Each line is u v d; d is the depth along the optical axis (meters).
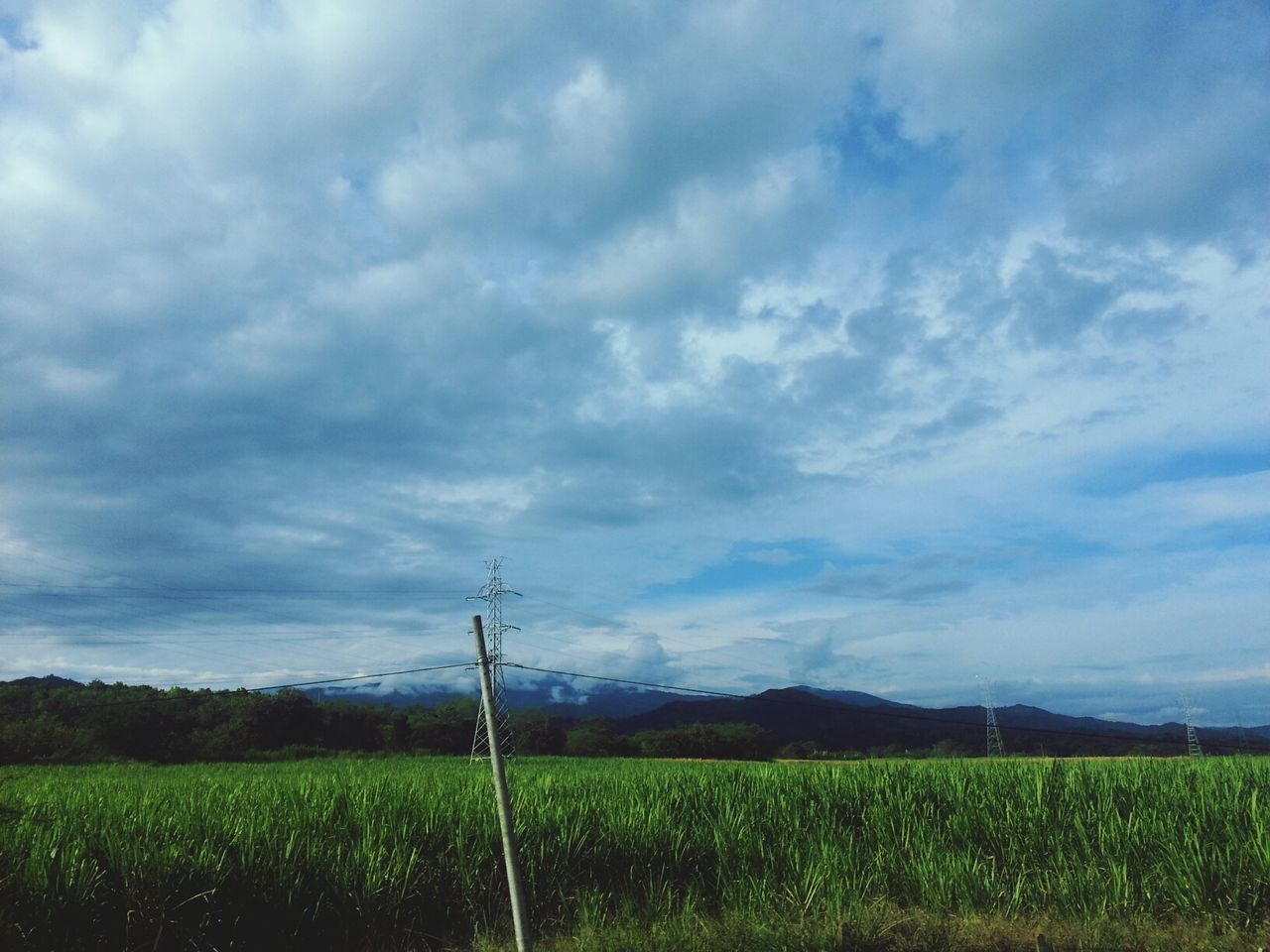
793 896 11.13
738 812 14.02
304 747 70.75
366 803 13.52
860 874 11.98
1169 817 12.68
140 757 57.06
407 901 11.21
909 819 13.66
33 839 10.51
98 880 10.02
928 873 11.52
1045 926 10.01
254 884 10.56
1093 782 15.35
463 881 11.48
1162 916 10.55
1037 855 12.30
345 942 10.61
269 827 11.77
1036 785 14.34
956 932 9.81
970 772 17.09
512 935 10.90
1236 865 10.88
